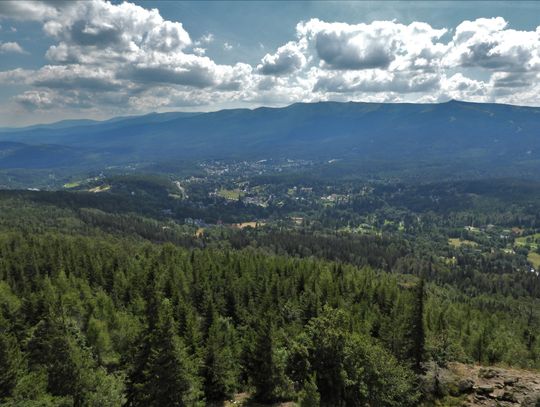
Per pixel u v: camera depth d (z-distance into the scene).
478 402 46.12
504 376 50.75
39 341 45.94
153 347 38.53
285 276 114.50
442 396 47.94
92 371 41.44
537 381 49.41
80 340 51.72
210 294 88.25
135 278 93.75
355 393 41.84
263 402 46.12
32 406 32.59
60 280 86.25
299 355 44.19
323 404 40.53
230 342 63.88
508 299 169.25
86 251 127.12
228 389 50.00
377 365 44.06
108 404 36.81
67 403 35.91
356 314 77.88
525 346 90.00
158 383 36.31
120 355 55.31
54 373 38.78
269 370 45.56
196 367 44.72
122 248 152.25
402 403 44.62
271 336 46.44
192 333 55.16
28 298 67.12
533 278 192.75
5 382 35.78
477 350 73.06
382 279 131.75
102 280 97.94
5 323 56.38
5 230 175.38
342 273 125.19
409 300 84.75
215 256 137.12
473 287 184.25
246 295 95.31
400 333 60.34
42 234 176.25
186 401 37.34
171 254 132.12
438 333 67.94
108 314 67.81
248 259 127.94
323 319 44.62
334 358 42.09
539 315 149.25
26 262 106.25
